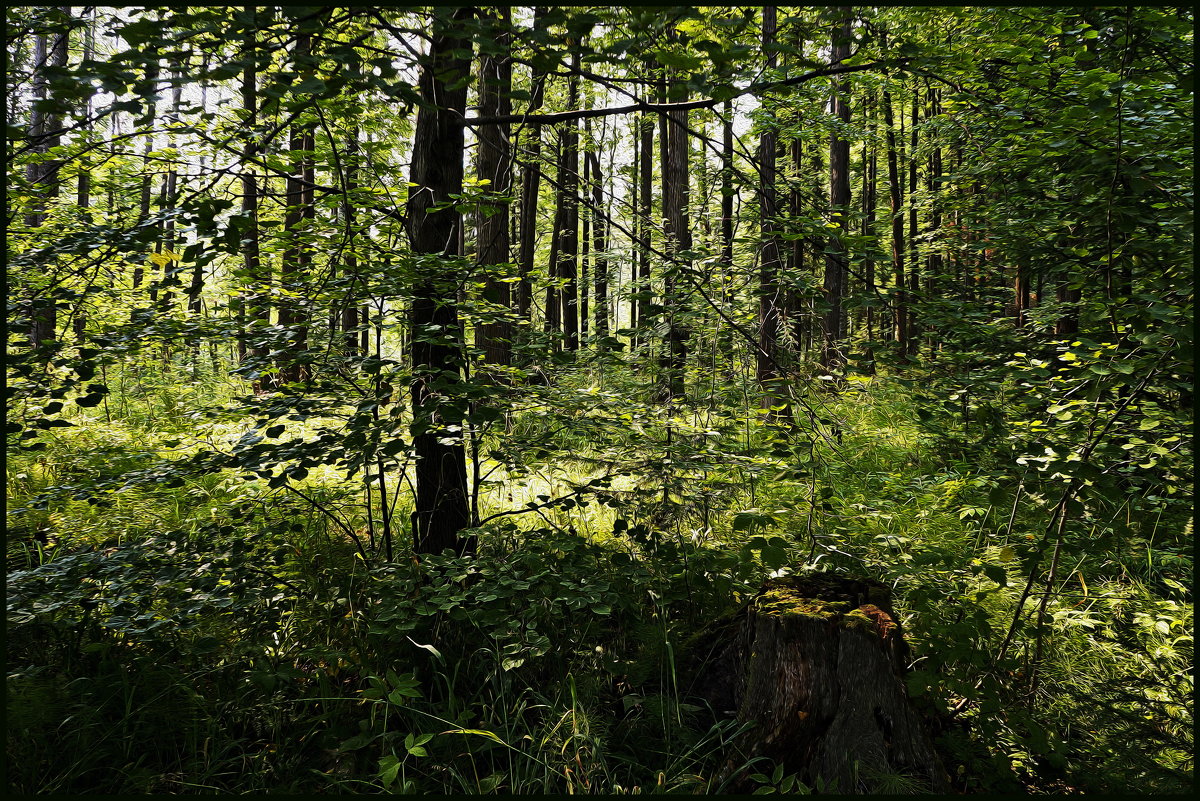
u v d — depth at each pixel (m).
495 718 2.70
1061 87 3.49
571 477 4.71
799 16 2.47
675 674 2.82
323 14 2.07
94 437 5.64
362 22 2.80
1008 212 4.90
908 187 14.76
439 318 3.40
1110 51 3.47
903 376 3.80
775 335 4.66
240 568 3.01
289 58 2.10
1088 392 2.98
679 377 4.66
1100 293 3.79
